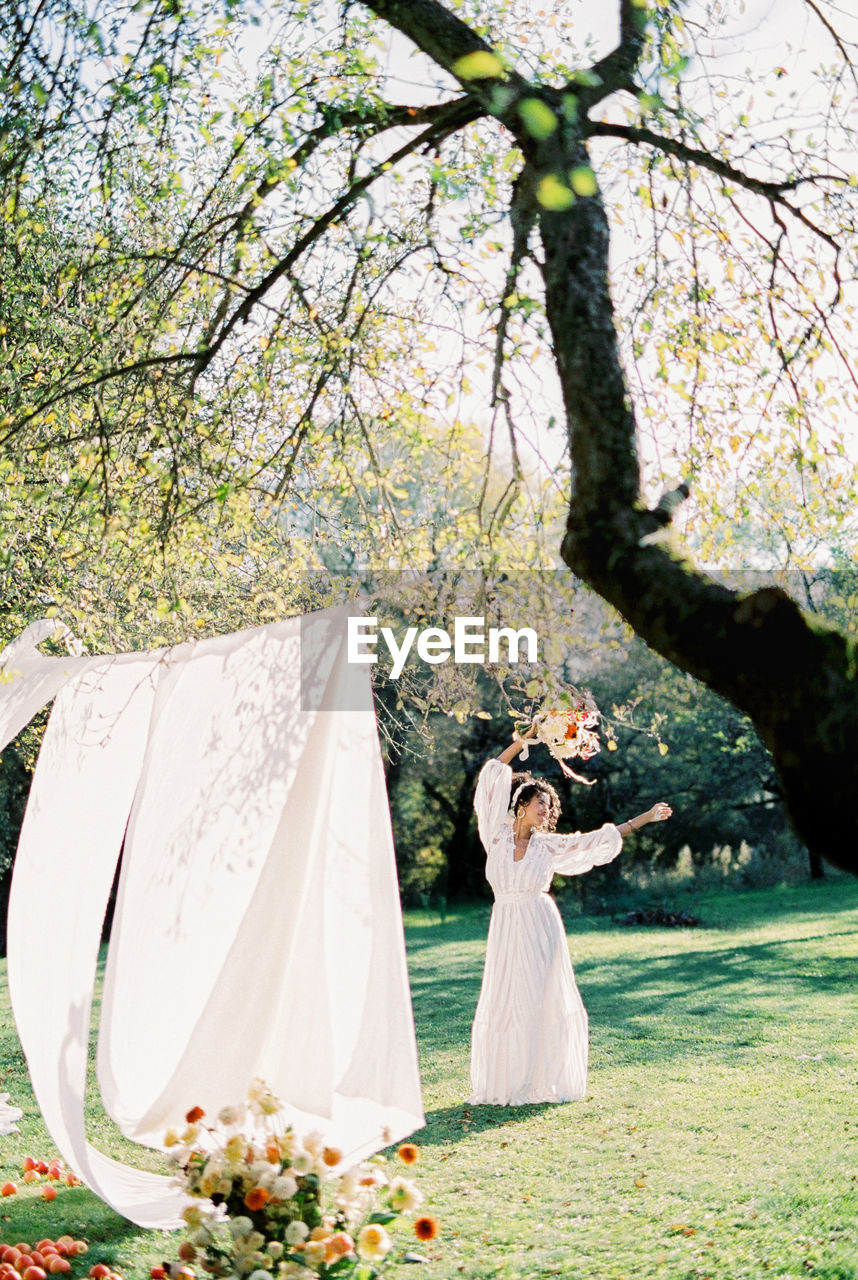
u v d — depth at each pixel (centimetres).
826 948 1321
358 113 458
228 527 554
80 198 568
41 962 526
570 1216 466
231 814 441
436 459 519
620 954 1367
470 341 486
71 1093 454
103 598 616
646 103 352
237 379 543
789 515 539
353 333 493
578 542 315
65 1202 494
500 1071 659
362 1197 392
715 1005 971
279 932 418
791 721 266
